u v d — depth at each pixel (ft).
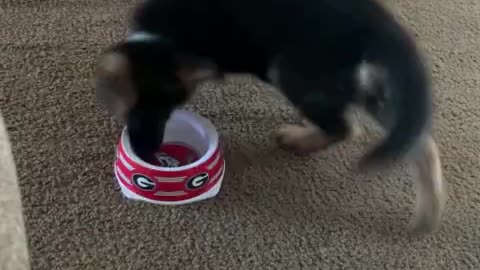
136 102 3.19
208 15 3.21
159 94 3.22
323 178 3.62
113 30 4.27
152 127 3.31
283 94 3.37
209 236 3.33
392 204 3.52
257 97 3.98
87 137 3.69
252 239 3.33
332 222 3.43
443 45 4.35
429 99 3.02
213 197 3.48
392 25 3.07
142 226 3.34
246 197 3.50
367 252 3.32
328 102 3.22
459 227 3.43
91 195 3.44
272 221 3.41
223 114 3.88
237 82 4.03
